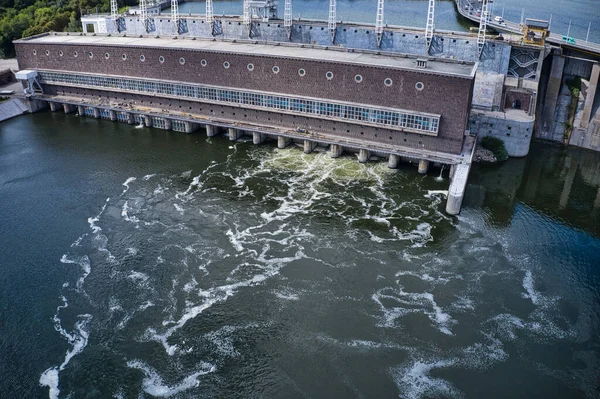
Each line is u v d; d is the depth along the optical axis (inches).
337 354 2915.8
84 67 6166.3
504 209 4330.7
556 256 3725.4
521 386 2736.2
